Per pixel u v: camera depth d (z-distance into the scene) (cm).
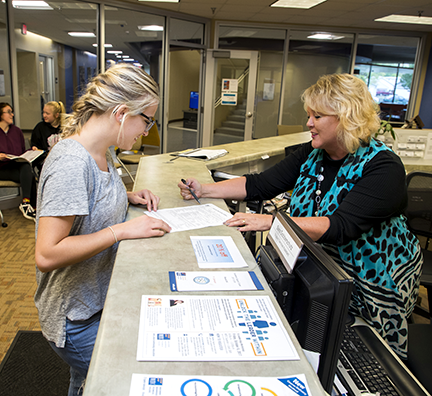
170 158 215
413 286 118
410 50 716
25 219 379
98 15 498
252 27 649
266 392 48
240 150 250
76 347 103
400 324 114
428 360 112
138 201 125
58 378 172
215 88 650
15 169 367
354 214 105
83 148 92
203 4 526
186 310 64
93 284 100
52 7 441
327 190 121
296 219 106
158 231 99
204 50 635
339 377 81
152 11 544
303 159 142
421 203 195
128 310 63
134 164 471
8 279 257
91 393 46
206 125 661
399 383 81
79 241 87
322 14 573
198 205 132
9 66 412
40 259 84
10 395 162
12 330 203
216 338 57
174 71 602
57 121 400
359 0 485
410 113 740
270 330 60
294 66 683
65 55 472
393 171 107
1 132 364
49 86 459
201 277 77
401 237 116
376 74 717
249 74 656
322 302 60
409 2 488
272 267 76
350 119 104
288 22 642
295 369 53
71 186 85
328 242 106
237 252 92
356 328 100
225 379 50
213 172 208
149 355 53
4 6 396
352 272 117
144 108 95
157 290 71
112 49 527
